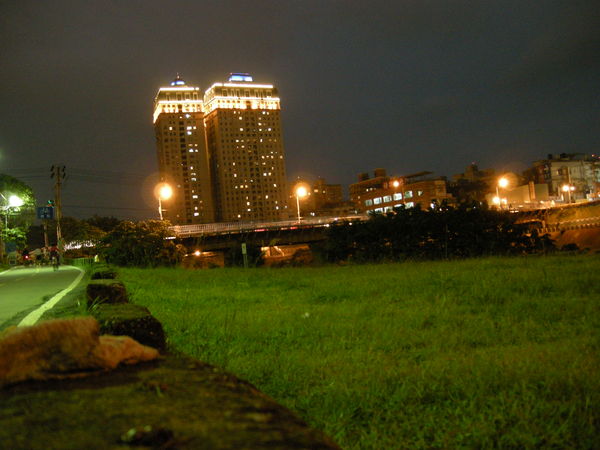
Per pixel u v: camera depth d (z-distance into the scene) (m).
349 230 30.34
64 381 3.11
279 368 5.58
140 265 33.66
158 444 2.06
